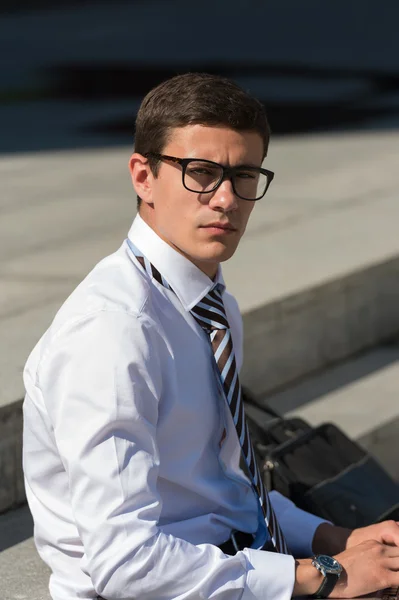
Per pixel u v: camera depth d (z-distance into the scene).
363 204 8.15
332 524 3.45
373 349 6.39
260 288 5.75
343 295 6.07
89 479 2.60
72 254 6.84
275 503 3.50
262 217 7.79
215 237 2.81
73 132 13.64
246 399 4.02
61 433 2.66
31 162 11.10
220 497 2.98
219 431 2.94
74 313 2.73
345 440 3.99
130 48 22.91
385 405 5.48
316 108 15.68
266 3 24.88
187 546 2.69
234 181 2.79
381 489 3.84
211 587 2.69
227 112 2.75
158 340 2.76
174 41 23.38
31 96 18.52
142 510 2.63
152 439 2.68
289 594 2.78
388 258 6.42
